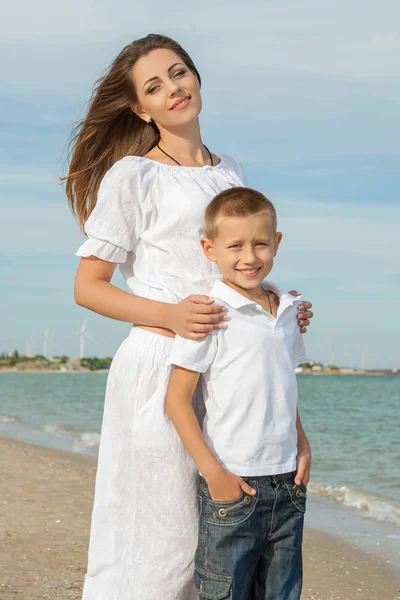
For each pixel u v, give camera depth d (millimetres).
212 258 2645
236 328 2502
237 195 2543
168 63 2896
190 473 2639
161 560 2637
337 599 4184
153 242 2725
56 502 6445
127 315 2635
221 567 2461
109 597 2693
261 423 2471
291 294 2734
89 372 119938
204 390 2549
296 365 2697
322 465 9188
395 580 4520
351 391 34531
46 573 4379
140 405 2650
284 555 2525
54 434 12961
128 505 2701
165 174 2766
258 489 2447
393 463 9312
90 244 2709
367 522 6000
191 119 2904
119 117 3160
